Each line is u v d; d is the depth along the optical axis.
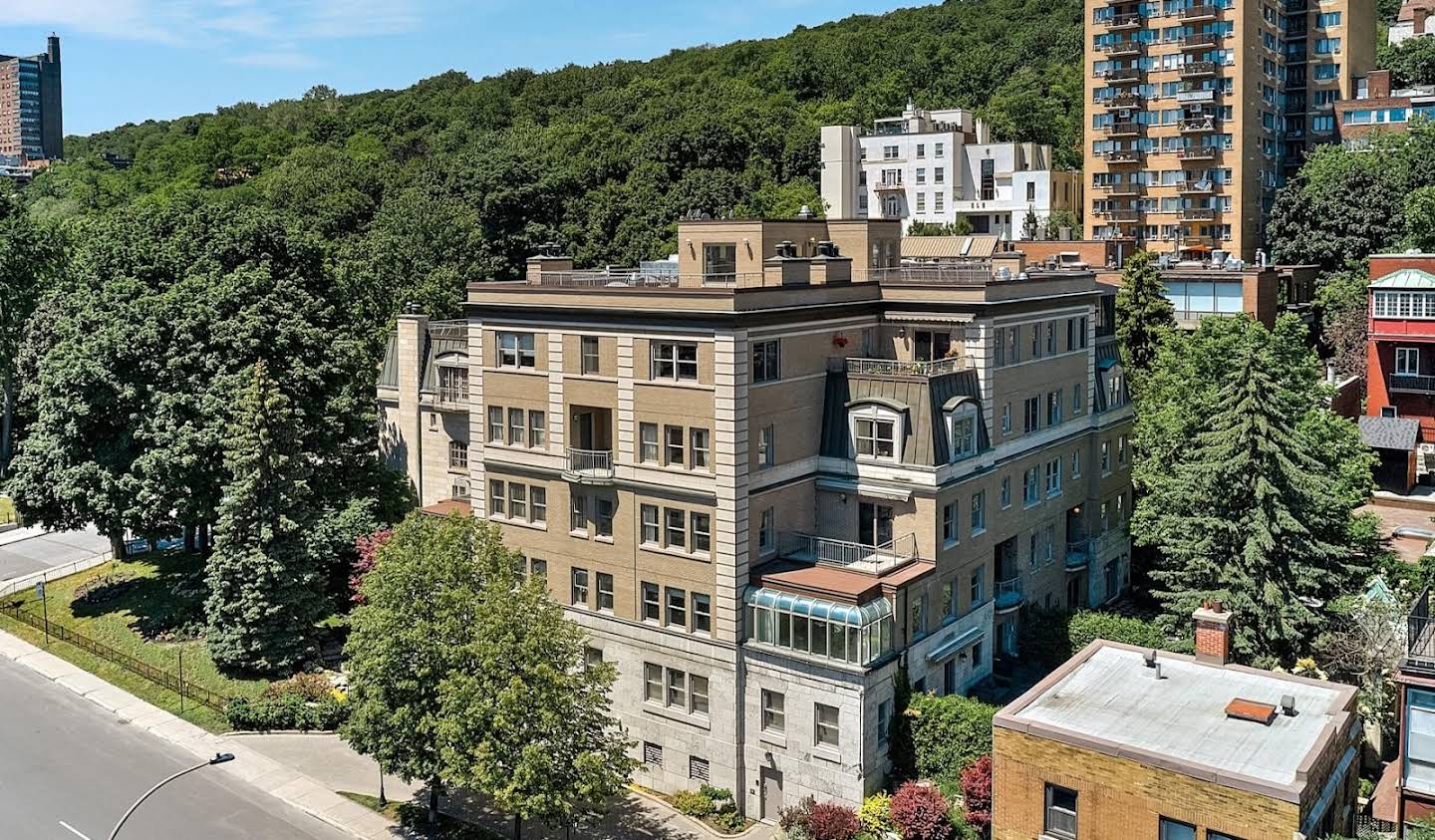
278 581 60.69
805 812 46.03
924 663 50.22
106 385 66.06
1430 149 103.31
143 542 82.38
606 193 142.88
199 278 70.44
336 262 108.56
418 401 73.62
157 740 55.81
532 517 55.78
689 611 50.34
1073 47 186.50
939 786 46.22
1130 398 71.88
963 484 52.47
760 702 48.75
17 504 68.94
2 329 98.19
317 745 55.56
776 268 51.28
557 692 43.34
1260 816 30.16
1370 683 47.09
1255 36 121.69
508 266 131.38
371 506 69.12
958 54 192.75
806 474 52.66
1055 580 63.12
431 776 46.41
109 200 166.38
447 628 44.22
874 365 53.19
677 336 49.19
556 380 53.66
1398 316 79.44
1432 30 149.62
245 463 60.38
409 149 193.00
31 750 54.75
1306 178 112.88
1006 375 56.59
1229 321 68.00
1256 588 52.44
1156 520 59.25
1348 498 56.22
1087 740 32.84
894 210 146.00
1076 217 142.00
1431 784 33.44
